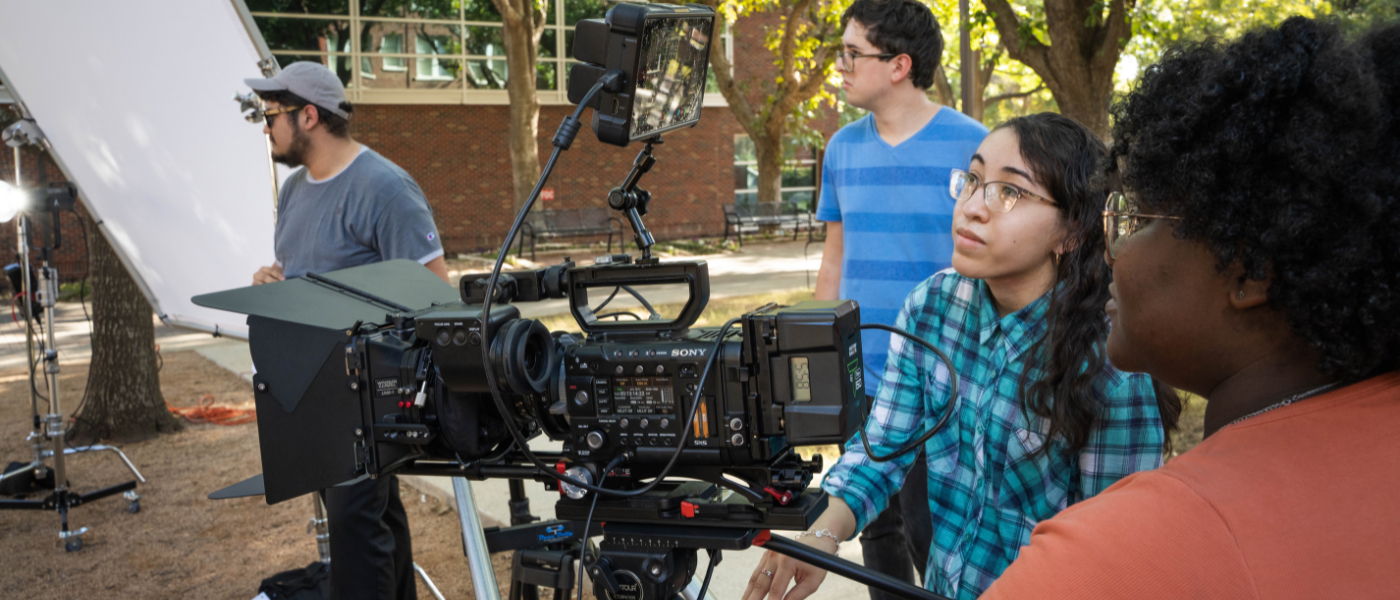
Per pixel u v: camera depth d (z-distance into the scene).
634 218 1.46
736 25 20.56
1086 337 1.49
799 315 1.22
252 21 3.02
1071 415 1.49
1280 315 0.74
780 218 19.56
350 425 1.59
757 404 1.25
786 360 1.23
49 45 3.96
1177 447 4.30
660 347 1.29
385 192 2.98
